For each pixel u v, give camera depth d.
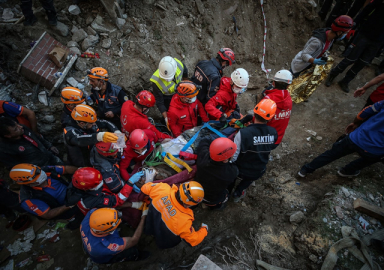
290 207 3.01
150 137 2.71
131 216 2.63
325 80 4.96
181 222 2.09
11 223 3.11
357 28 4.87
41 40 3.62
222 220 3.04
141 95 2.72
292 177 3.47
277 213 2.98
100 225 2.01
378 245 2.34
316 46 3.76
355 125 3.00
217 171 2.24
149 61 4.19
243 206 3.17
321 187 3.16
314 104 4.63
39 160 2.91
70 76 3.78
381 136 2.41
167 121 3.28
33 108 3.50
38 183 2.37
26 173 2.21
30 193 2.42
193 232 2.19
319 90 4.85
